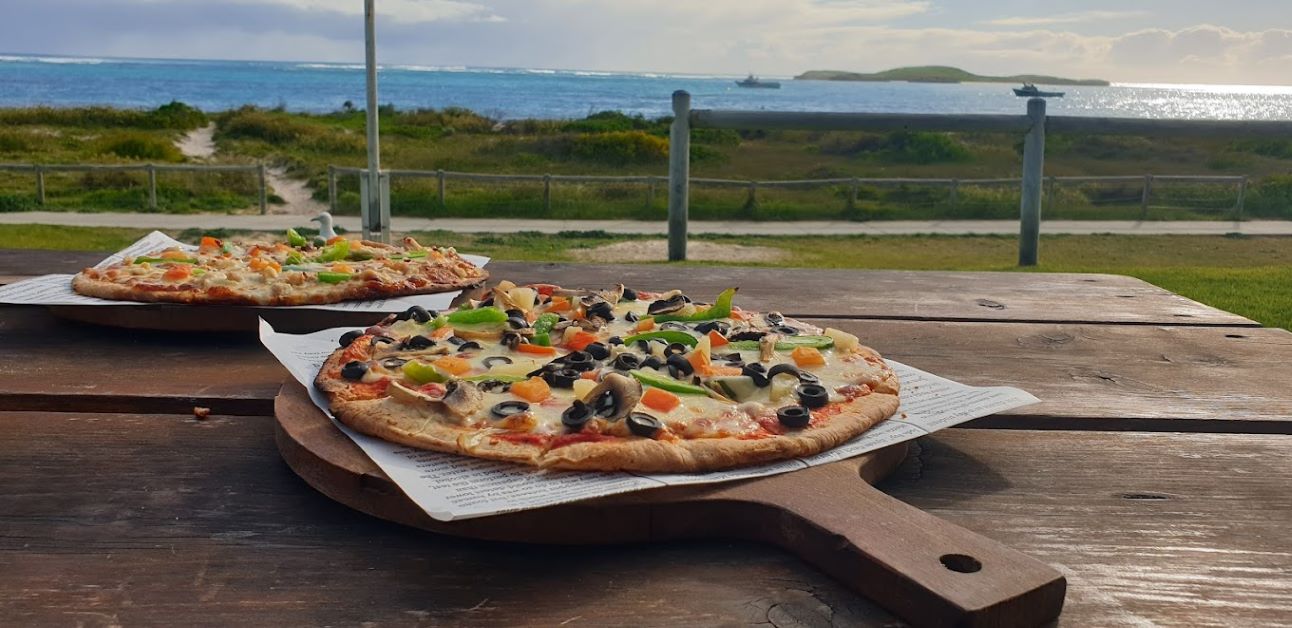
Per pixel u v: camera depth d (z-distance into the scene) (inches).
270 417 79.4
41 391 84.0
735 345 85.3
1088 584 52.4
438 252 138.1
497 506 52.7
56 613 47.8
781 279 146.1
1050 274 154.3
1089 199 835.4
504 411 65.4
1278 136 316.2
